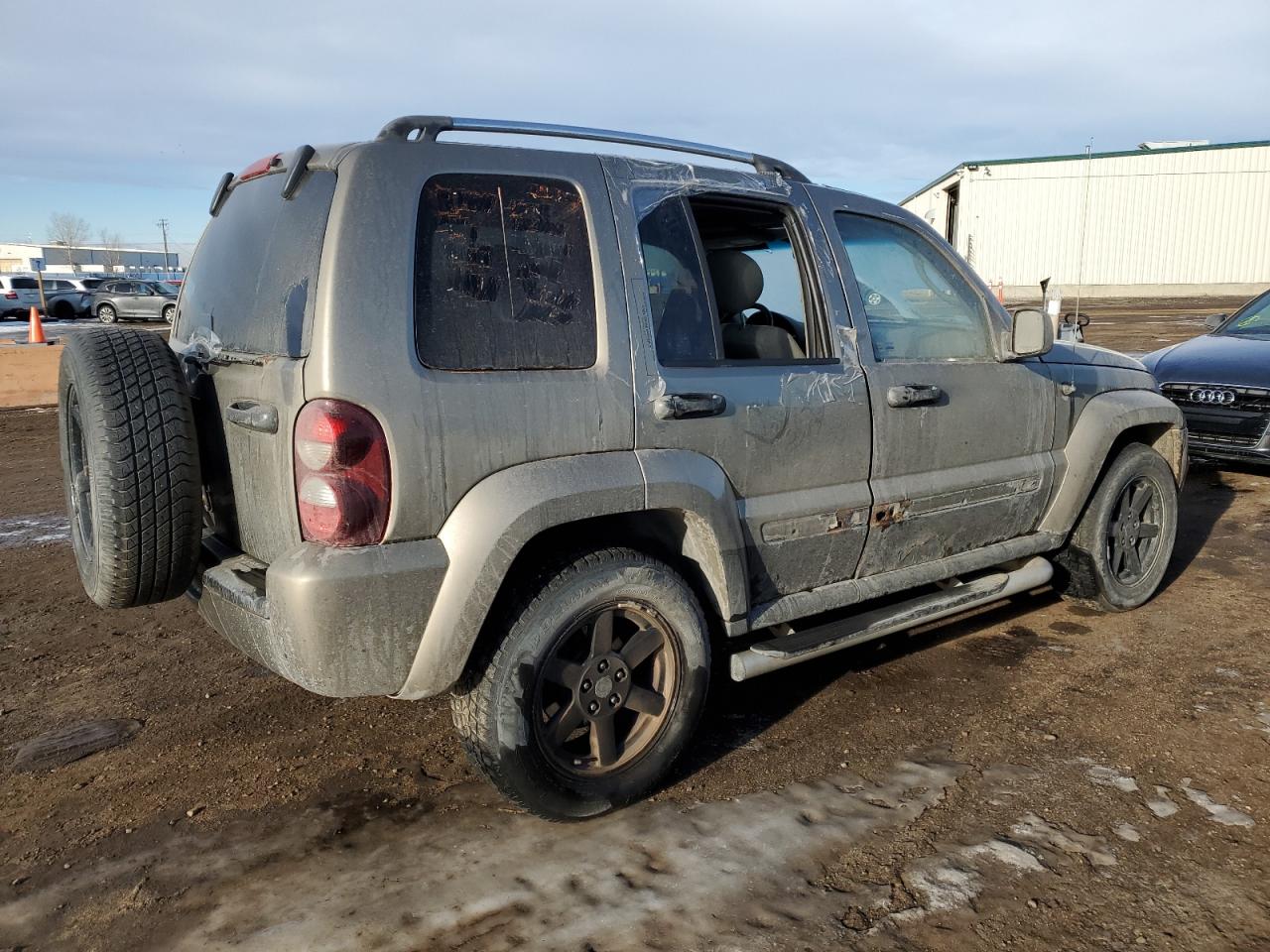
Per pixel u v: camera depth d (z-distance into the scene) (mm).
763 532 3178
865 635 3459
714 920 2453
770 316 3727
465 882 2619
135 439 2635
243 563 2762
